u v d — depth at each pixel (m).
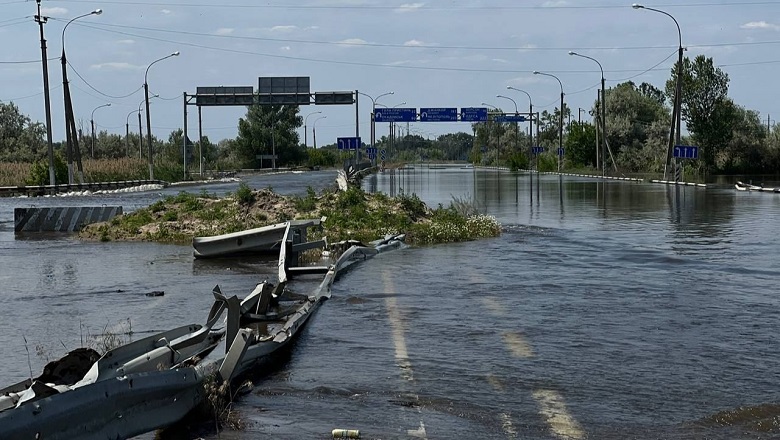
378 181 66.19
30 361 9.28
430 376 8.52
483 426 7.02
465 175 83.38
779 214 30.48
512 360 9.14
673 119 61.62
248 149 129.25
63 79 54.97
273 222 24.81
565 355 9.34
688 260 17.56
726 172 86.62
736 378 8.41
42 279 15.80
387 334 10.50
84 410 5.76
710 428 6.97
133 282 15.34
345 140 88.12
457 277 15.43
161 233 23.59
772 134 90.75
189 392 7.07
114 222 25.59
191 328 9.01
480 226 23.92
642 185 58.06
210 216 25.59
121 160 74.88
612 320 11.25
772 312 11.73
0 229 28.23
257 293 11.70
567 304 12.48
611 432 6.87
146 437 6.77
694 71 84.50
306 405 7.60
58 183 59.28
